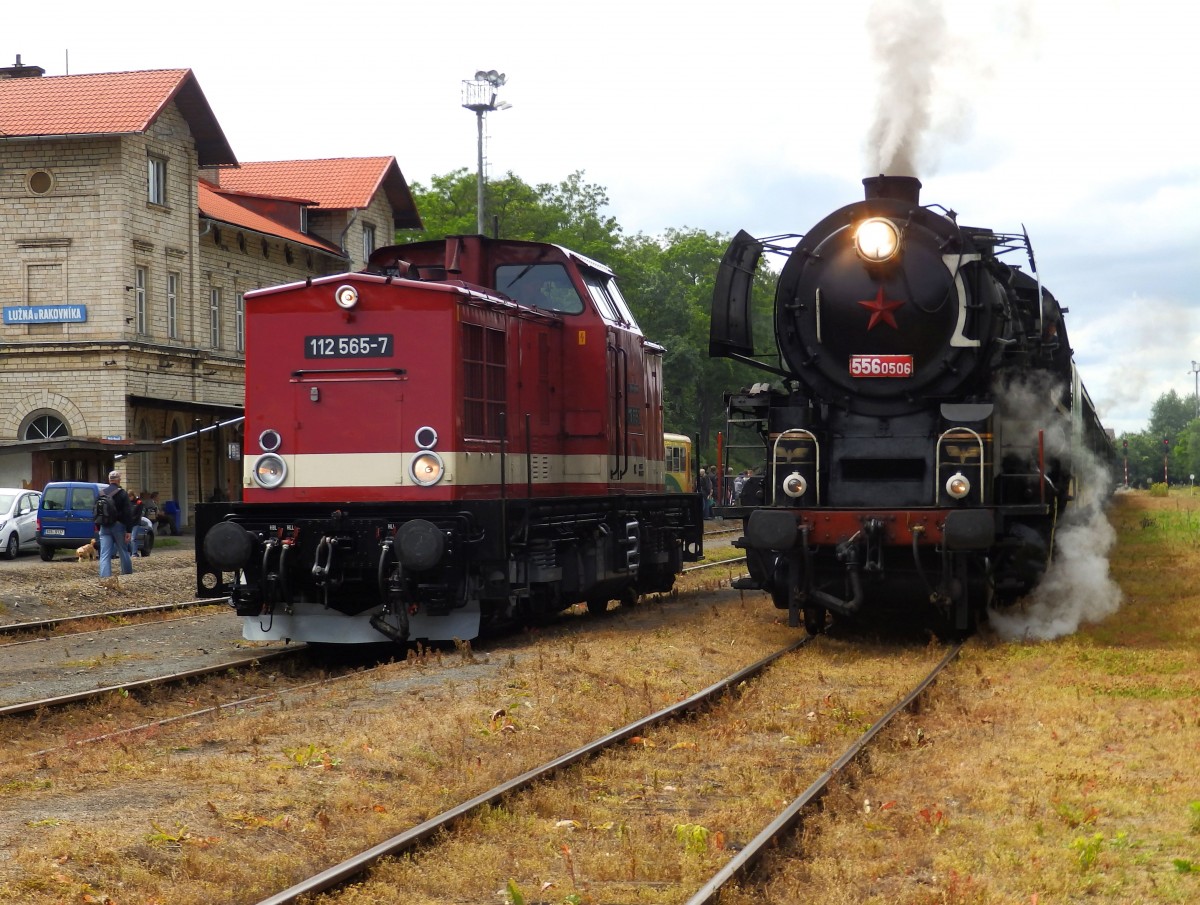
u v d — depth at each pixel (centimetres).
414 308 1373
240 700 1160
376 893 621
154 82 3969
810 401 1430
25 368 3825
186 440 4138
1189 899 608
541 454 1573
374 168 5166
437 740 906
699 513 2081
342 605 1391
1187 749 877
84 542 2870
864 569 1350
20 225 3828
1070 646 1311
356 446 1380
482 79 4400
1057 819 732
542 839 707
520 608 1547
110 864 643
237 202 4769
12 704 1127
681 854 672
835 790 775
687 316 7038
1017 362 1477
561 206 7006
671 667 1255
